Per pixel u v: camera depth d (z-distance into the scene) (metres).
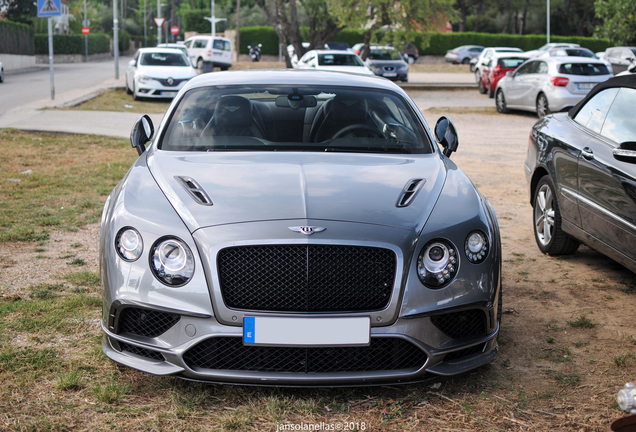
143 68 19.05
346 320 2.80
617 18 22.19
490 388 3.16
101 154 10.03
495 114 17.67
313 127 4.03
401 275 2.84
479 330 3.06
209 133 3.95
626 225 4.01
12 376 3.13
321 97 4.30
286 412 2.88
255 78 4.51
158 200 3.10
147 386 3.09
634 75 4.58
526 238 5.99
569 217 4.92
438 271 2.91
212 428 2.75
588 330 3.90
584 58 15.77
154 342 2.91
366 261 2.85
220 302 2.80
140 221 2.97
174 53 20.36
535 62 16.53
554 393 3.12
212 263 2.80
